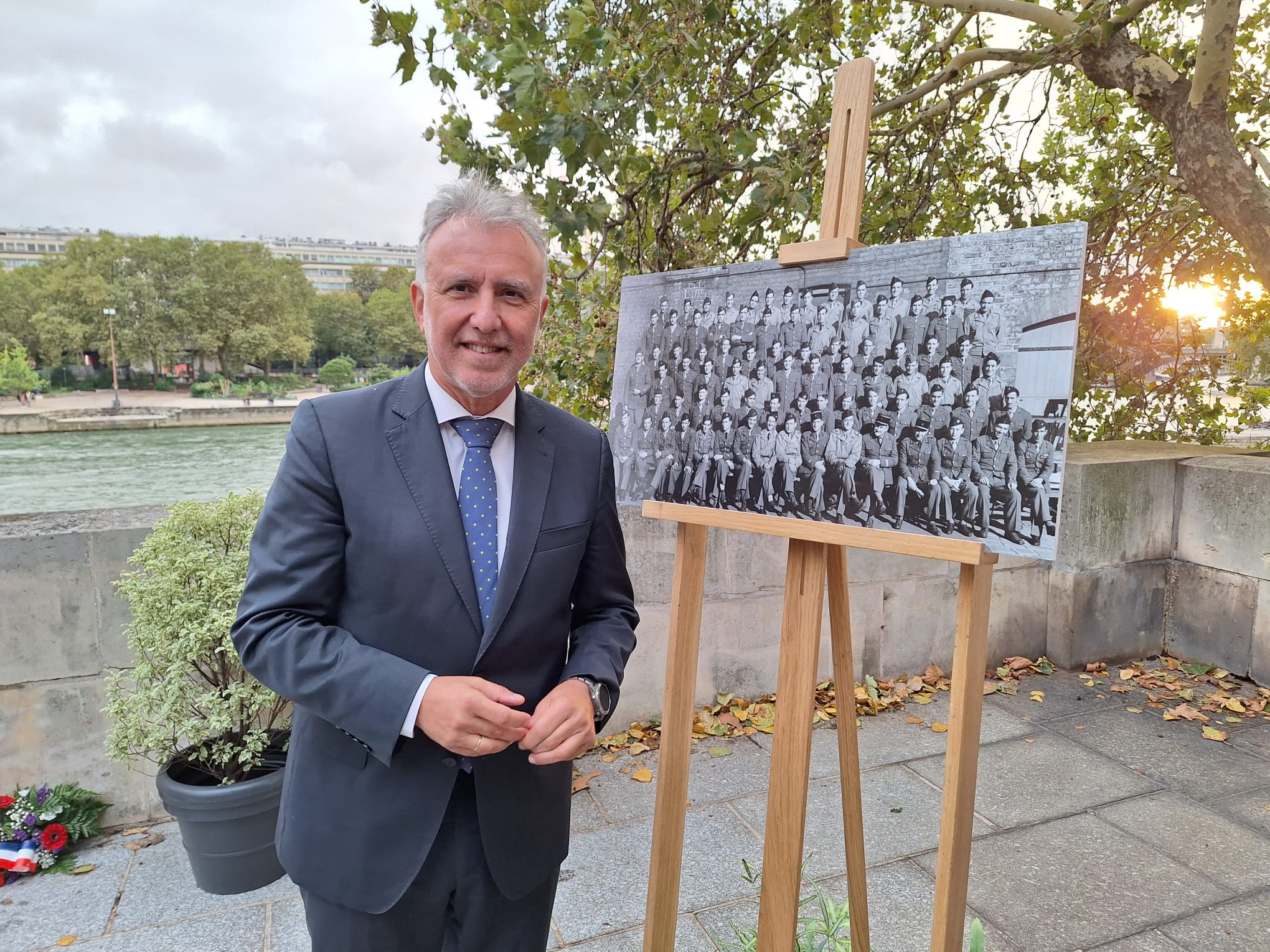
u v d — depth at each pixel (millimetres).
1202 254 4586
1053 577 3797
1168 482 3818
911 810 2578
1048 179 4559
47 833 2234
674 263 3705
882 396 1244
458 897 1178
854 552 3424
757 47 3730
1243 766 2855
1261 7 4051
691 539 1549
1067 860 2305
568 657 1285
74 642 2375
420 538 1085
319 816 1124
